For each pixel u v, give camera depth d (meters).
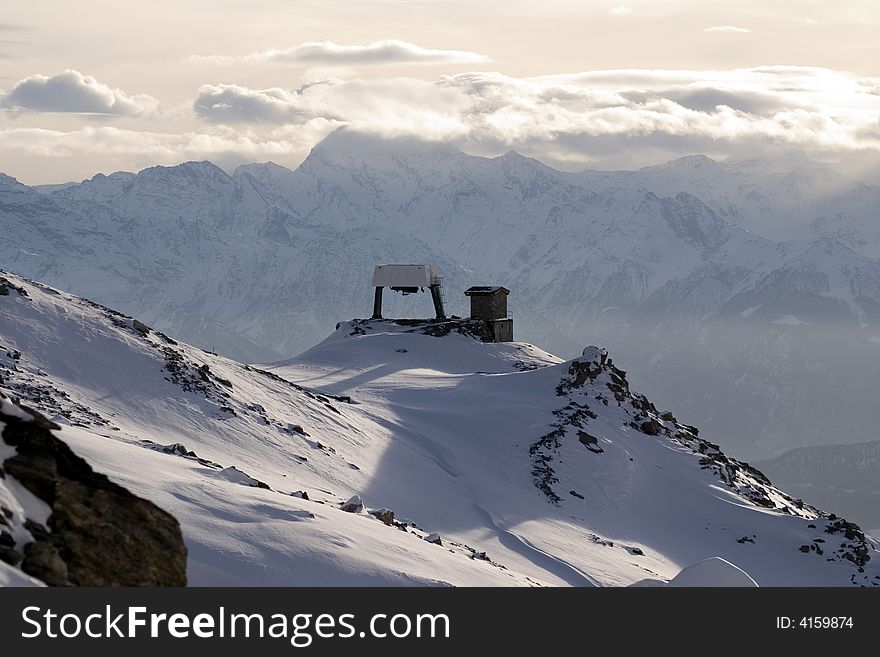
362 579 25.48
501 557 52.38
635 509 72.31
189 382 64.06
